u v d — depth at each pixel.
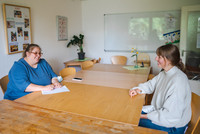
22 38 2.91
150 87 1.66
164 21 4.18
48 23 3.59
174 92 1.24
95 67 3.01
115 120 1.07
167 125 1.24
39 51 1.87
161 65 1.43
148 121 1.42
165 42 4.27
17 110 1.21
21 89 1.70
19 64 1.79
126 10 4.46
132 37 4.54
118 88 1.75
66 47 4.33
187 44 3.84
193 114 1.34
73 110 1.22
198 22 3.69
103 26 4.77
